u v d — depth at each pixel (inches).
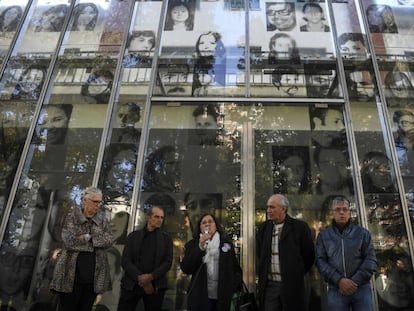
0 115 213.2
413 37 235.1
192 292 140.5
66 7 256.4
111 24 247.6
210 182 192.1
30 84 224.4
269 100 214.1
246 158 197.9
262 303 143.5
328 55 231.6
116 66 229.3
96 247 143.5
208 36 240.5
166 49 236.2
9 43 240.8
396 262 169.9
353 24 243.6
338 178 191.6
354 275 134.4
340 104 213.0
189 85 222.2
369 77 221.6
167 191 190.4
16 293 167.2
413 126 204.1
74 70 229.0
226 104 215.3
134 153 200.4
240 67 228.5
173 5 254.5
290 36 239.5
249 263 173.8
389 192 185.9
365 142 199.9
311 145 201.3
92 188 151.3
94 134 206.4
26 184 192.5
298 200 186.2
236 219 182.9
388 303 161.6
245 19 247.3
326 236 146.1
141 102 216.2
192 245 149.2
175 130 207.9
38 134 207.5
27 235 179.8
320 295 164.1
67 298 136.7
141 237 153.8
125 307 147.3
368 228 177.5
